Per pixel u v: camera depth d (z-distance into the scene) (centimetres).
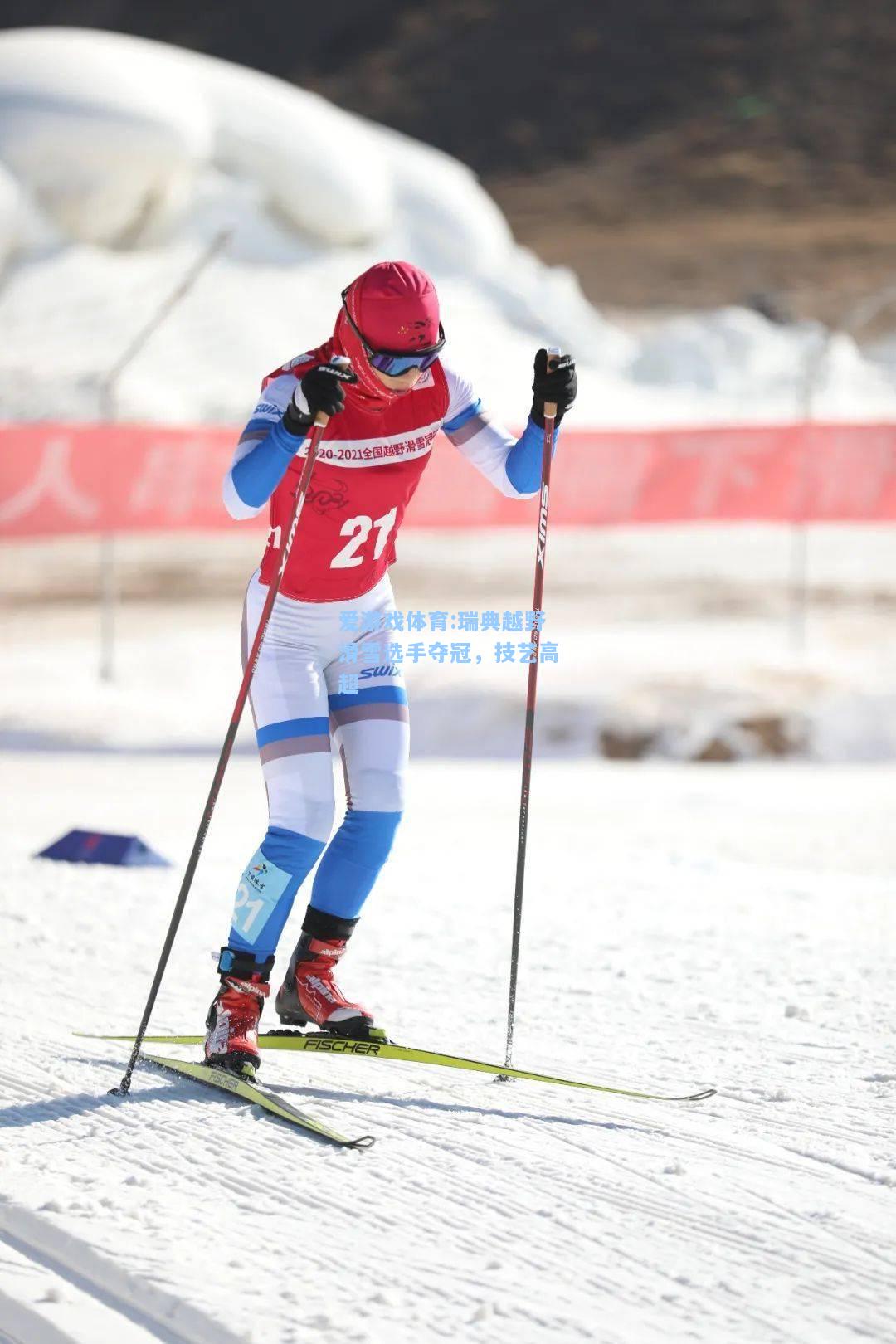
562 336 15700
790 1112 1274
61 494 5959
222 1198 1080
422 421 1394
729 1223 1027
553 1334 860
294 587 1391
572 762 5106
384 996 1698
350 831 1416
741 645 6925
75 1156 1173
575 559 10181
